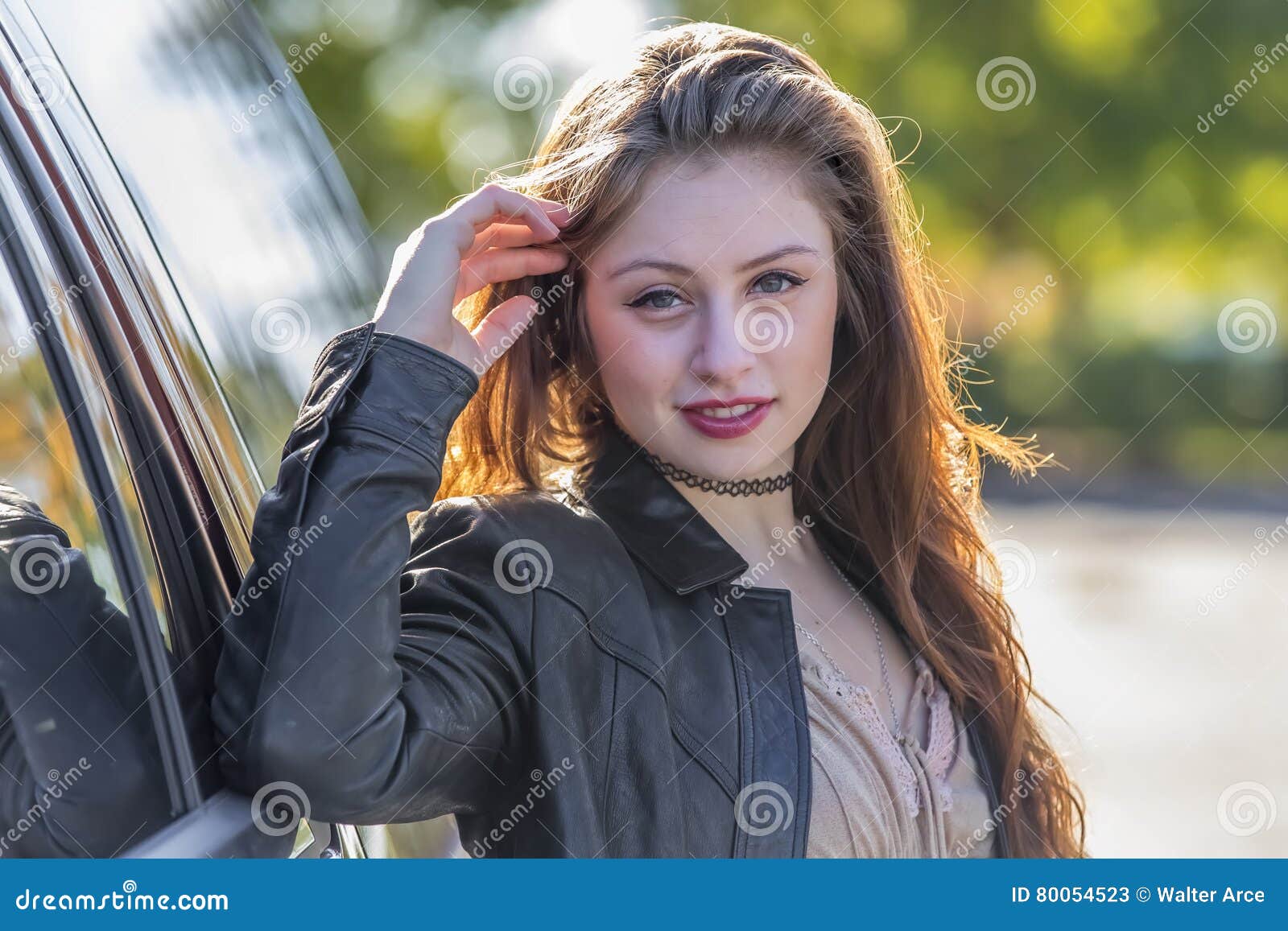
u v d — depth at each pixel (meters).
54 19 1.89
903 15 17.83
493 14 11.26
